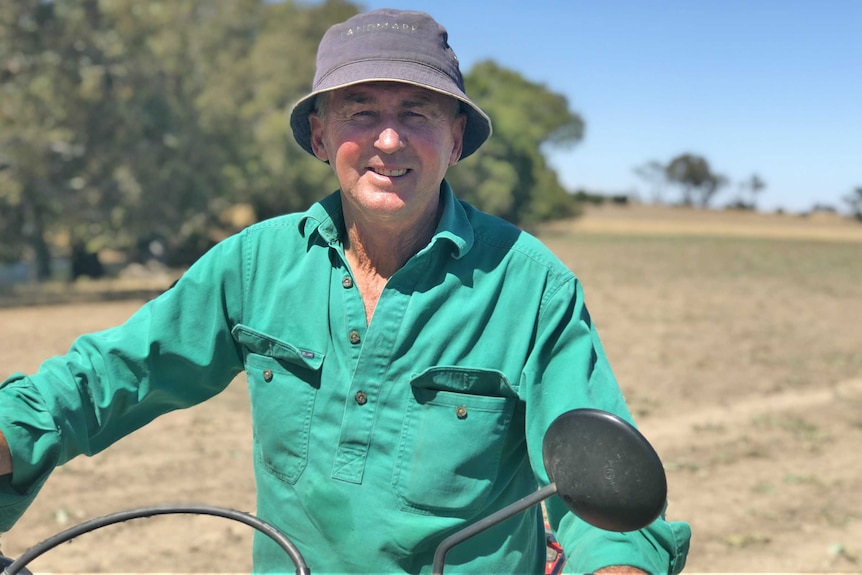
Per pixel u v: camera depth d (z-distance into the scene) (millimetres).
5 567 1733
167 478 7012
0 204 30953
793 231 109062
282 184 37719
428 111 1964
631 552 1659
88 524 1611
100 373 1988
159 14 29531
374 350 1900
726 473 7434
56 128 28578
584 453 1392
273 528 1581
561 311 1895
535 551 2100
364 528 1890
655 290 26047
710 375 11992
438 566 1450
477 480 1877
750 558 5617
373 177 1943
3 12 27406
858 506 6629
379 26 1956
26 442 1849
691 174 171625
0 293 29391
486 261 1938
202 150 30234
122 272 41625
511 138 70938
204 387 2115
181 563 5340
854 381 11695
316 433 1936
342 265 1990
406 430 1885
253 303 2039
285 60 36062
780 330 17016
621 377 11789
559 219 91438
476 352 1893
